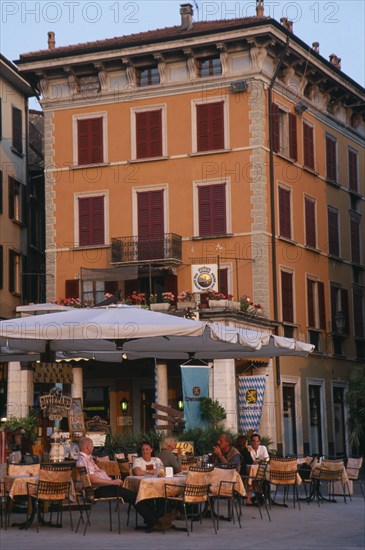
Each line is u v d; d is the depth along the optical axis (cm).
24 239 4850
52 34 4638
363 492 2609
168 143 4331
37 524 1783
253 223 4181
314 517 2017
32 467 1878
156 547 1540
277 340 2267
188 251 4262
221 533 1747
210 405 3488
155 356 2606
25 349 2352
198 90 4291
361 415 4416
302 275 4469
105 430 2809
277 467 2180
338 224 4881
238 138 4228
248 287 4162
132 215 4356
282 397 4191
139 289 4297
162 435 3212
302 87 4578
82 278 4316
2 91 4694
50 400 2105
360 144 5197
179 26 4562
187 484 1755
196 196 4269
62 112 4494
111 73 4419
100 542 1616
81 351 2555
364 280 5094
